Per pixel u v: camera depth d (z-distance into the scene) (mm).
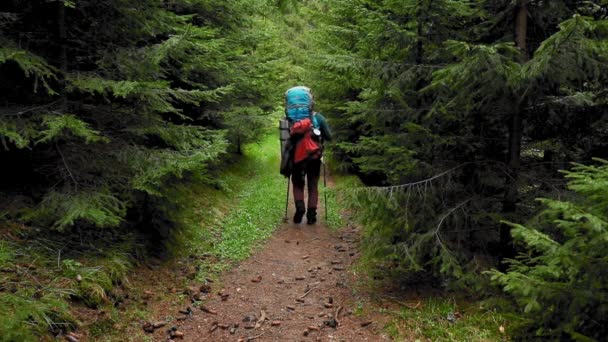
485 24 5266
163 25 5398
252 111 11008
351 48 11039
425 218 5074
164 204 5578
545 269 2621
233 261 6004
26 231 4473
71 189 4668
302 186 7637
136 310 4352
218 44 7148
